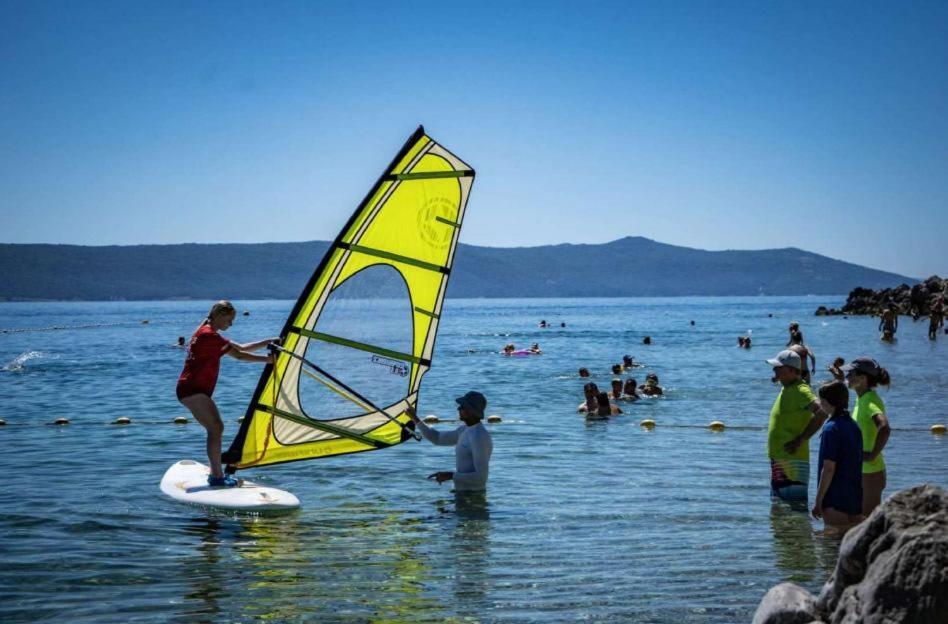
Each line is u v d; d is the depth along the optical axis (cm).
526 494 1099
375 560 810
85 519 948
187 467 1139
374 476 1216
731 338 5484
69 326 8144
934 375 2716
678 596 705
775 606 539
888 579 467
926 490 495
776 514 982
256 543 866
